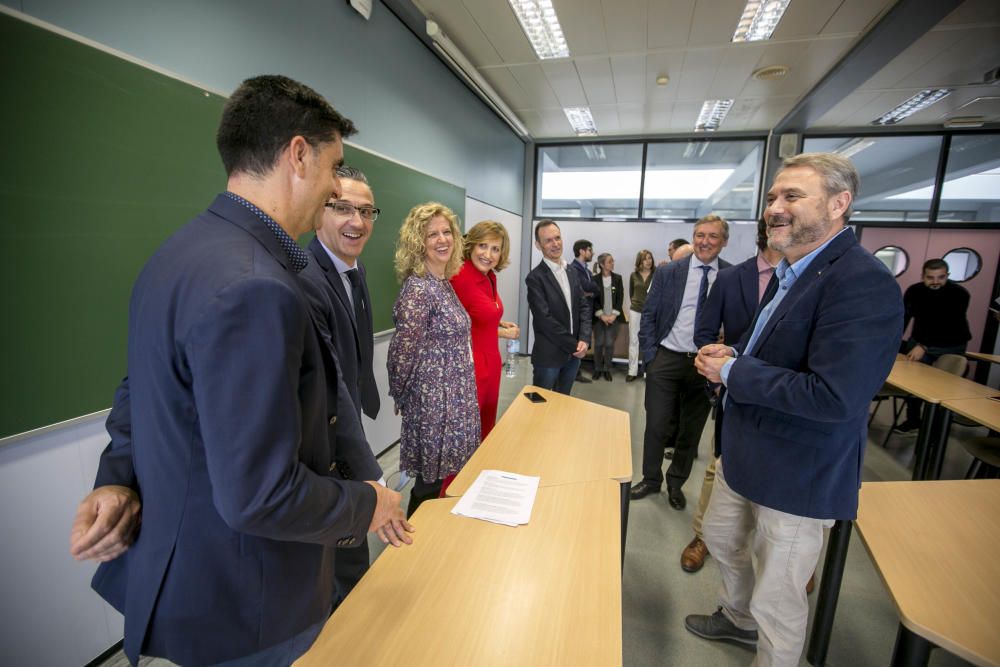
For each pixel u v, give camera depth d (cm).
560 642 75
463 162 396
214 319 49
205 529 57
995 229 466
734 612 153
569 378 291
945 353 366
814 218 109
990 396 247
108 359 134
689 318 224
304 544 67
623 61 345
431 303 163
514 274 575
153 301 55
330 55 227
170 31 149
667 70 359
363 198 146
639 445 324
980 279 473
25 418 115
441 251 169
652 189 567
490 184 466
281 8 195
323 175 66
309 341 63
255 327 51
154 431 57
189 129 153
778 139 509
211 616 59
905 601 90
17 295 111
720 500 145
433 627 78
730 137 529
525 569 93
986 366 465
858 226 501
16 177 109
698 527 192
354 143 243
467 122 400
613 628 79
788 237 113
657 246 573
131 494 67
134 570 61
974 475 263
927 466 247
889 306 98
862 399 99
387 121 280
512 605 83
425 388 164
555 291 269
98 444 135
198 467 56
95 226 127
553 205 605
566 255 605
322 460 68
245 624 61
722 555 148
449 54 318
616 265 588
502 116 461
